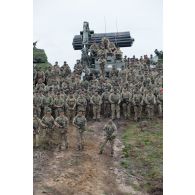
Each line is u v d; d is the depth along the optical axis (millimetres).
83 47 31375
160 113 22234
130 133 19953
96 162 16328
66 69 27094
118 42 32406
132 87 22594
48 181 14102
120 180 15086
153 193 14289
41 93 20766
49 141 17547
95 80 24547
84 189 13930
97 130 20172
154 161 16734
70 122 21188
